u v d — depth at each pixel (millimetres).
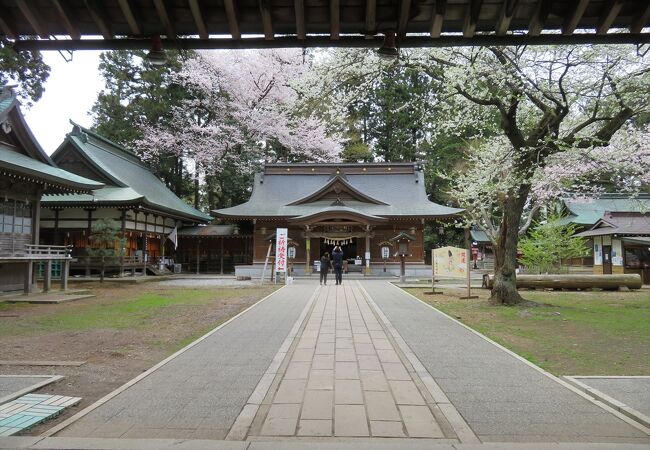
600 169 13445
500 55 11750
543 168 12703
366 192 35094
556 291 19375
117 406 4977
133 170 32125
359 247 32625
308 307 12961
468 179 17172
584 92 12062
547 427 4457
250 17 4363
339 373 6223
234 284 22609
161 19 4223
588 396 5355
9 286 17234
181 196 43562
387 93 37312
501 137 16062
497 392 5473
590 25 4438
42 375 6250
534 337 8938
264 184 35688
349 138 38562
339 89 13156
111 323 10805
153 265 30328
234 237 34250
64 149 26844
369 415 4730
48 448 3988
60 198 24766
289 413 4777
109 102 35562
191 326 10289
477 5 4055
